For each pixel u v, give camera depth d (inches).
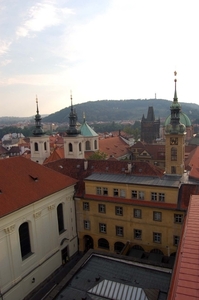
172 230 1852.9
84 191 2134.6
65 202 2021.4
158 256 1892.2
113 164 2255.2
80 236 2182.6
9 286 1518.2
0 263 1456.7
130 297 1089.4
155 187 1866.4
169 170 2206.0
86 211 2118.6
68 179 2074.3
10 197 1556.3
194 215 1051.9
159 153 4333.2
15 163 1863.9
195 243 834.2
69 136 3535.9
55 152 3698.3
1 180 1638.8
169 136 2156.7
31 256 1686.8
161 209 1850.4
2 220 1443.2
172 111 2204.7
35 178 1828.2
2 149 7170.3
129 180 1991.9
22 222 1598.2
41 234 1768.0
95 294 1133.1
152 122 7140.8
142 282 1310.3
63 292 1250.6
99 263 1493.6
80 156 3627.0
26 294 1647.4
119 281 1322.6
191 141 6082.7
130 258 1514.5
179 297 617.9
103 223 2076.8
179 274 696.4
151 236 1926.7
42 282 1785.2
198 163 3159.5
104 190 2053.4
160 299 1152.8
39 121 3875.5
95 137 4288.9
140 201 1924.2
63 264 2021.4
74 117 3592.5
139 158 4436.5
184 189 1884.8
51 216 1857.8
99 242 2144.4
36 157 3892.7
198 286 645.3
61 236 1980.8
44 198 1753.2
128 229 1991.9
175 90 2213.3
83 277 1366.9
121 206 1985.7
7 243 1499.8
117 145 5157.5
